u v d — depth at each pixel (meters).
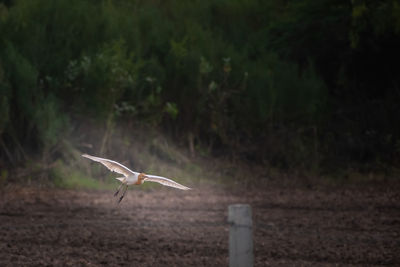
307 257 23.91
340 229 30.22
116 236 27.98
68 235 28.11
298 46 71.75
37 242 26.47
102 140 52.62
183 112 58.88
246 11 77.38
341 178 54.19
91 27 56.50
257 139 60.97
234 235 12.97
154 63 56.81
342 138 62.53
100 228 30.09
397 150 59.16
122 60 52.81
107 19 57.66
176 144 59.34
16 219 32.50
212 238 27.75
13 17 54.78
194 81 57.53
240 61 62.56
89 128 53.31
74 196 42.00
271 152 59.50
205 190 47.12
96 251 24.81
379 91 71.00
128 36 57.91
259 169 57.50
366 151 61.19
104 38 56.34
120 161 52.94
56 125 49.28
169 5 72.69
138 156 54.16
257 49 70.00
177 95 58.34
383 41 66.81
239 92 59.72
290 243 26.62
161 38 61.16
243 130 61.00
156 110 55.69
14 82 50.69
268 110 59.28
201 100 58.19
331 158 59.84
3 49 52.38
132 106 53.25
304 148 59.06
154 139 56.50
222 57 61.91
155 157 55.00
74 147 51.97
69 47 55.00
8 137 51.69
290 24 70.56
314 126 60.47
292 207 37.84
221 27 74.19
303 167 57.47
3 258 23.06
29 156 51.72
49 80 52.44
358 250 25.08
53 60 54.12
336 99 70.19
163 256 23.94
